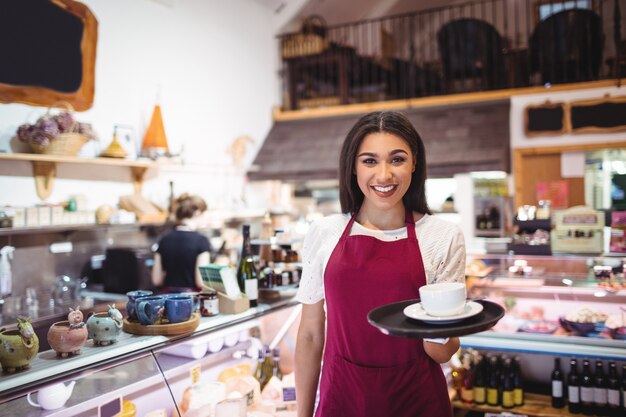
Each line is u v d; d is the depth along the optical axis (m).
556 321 3.78
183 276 4.50
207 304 2.78
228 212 6.11
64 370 2.02
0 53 4.32
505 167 5.94
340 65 7.70
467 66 7.44
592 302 3.71
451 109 6.72
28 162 4.54
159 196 5.79
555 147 6.16
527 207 4.36
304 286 2.02
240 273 3.12
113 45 5.29
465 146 6.21
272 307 3.04
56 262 4.75
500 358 3.95
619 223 3.95
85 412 2.14
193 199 4.93
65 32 4.81
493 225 6.28
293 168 6.85
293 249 3.54
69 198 4.82
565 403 3.81
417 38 10.36
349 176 1.92
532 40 7.08
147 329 2.39
